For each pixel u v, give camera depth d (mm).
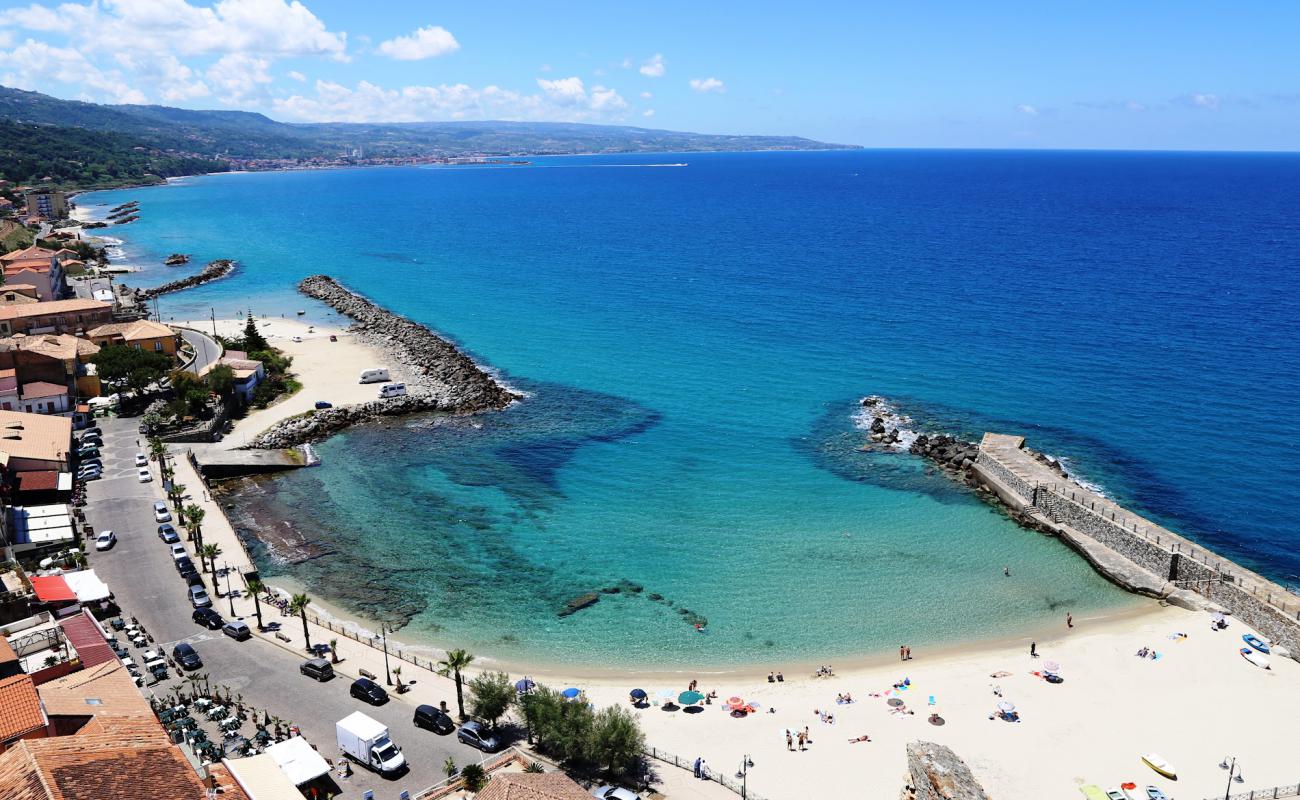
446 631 72875
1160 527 84875
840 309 189250
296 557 85188
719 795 53156
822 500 98750
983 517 94938
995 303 190125
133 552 81375
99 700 48875
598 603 77750
